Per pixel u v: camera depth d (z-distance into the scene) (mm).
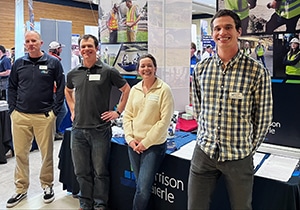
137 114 2316
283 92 2266
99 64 2484
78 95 2475
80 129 2469
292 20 2154
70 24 6441
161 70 3340
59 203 2965
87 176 2592
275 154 2299
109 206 2773
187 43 3553
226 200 2043
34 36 2727
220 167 1630
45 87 2809
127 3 3451
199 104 1824
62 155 3080
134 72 3488
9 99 2854
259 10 2301
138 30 3396
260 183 1880
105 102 2492
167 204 2395
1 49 5527
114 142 2664
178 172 2285
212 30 1656
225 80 1596
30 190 3268
